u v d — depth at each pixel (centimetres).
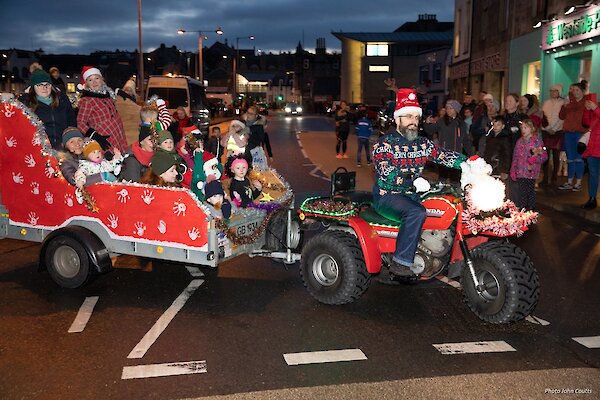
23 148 653
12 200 673
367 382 436
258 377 444
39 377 445
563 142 1297
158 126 629
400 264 545
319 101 9638
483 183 524
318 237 596
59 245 634
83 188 620
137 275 704
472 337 520
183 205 584
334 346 500
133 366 462
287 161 1977
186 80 2658
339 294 580
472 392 421
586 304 604
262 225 654
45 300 615
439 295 632
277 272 716
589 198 1047
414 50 6694
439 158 555
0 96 654
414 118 553
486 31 2639
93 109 782
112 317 567
